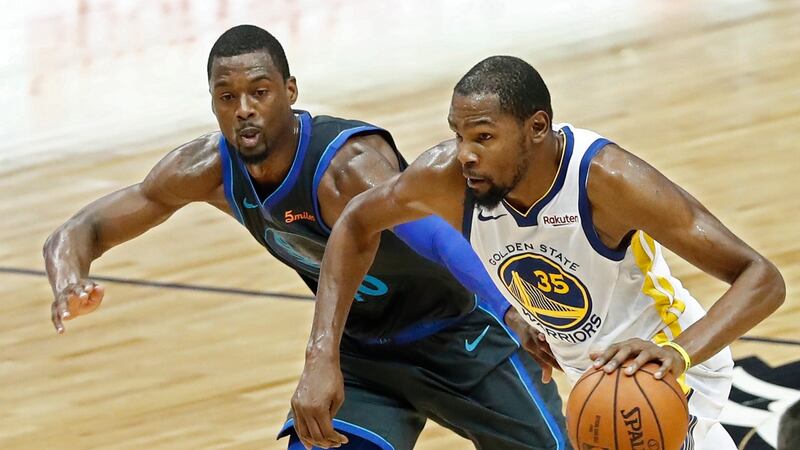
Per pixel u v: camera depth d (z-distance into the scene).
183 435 11.98
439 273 9.33
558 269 7.88
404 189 8.16
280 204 9.04
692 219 7.36
